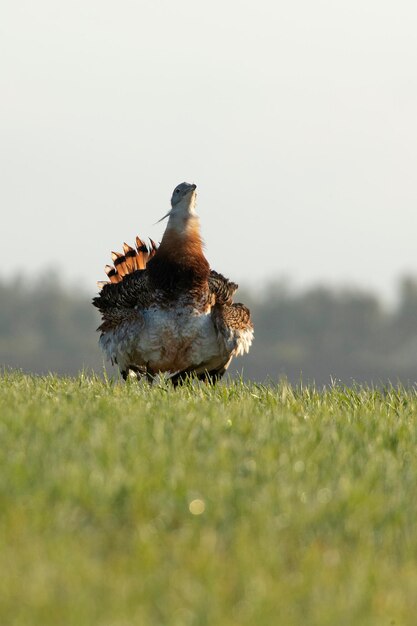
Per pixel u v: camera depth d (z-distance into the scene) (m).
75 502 13.20
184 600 11.20
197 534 12.74
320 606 11.17
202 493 13.63
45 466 14.08
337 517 13.34
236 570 11.95
